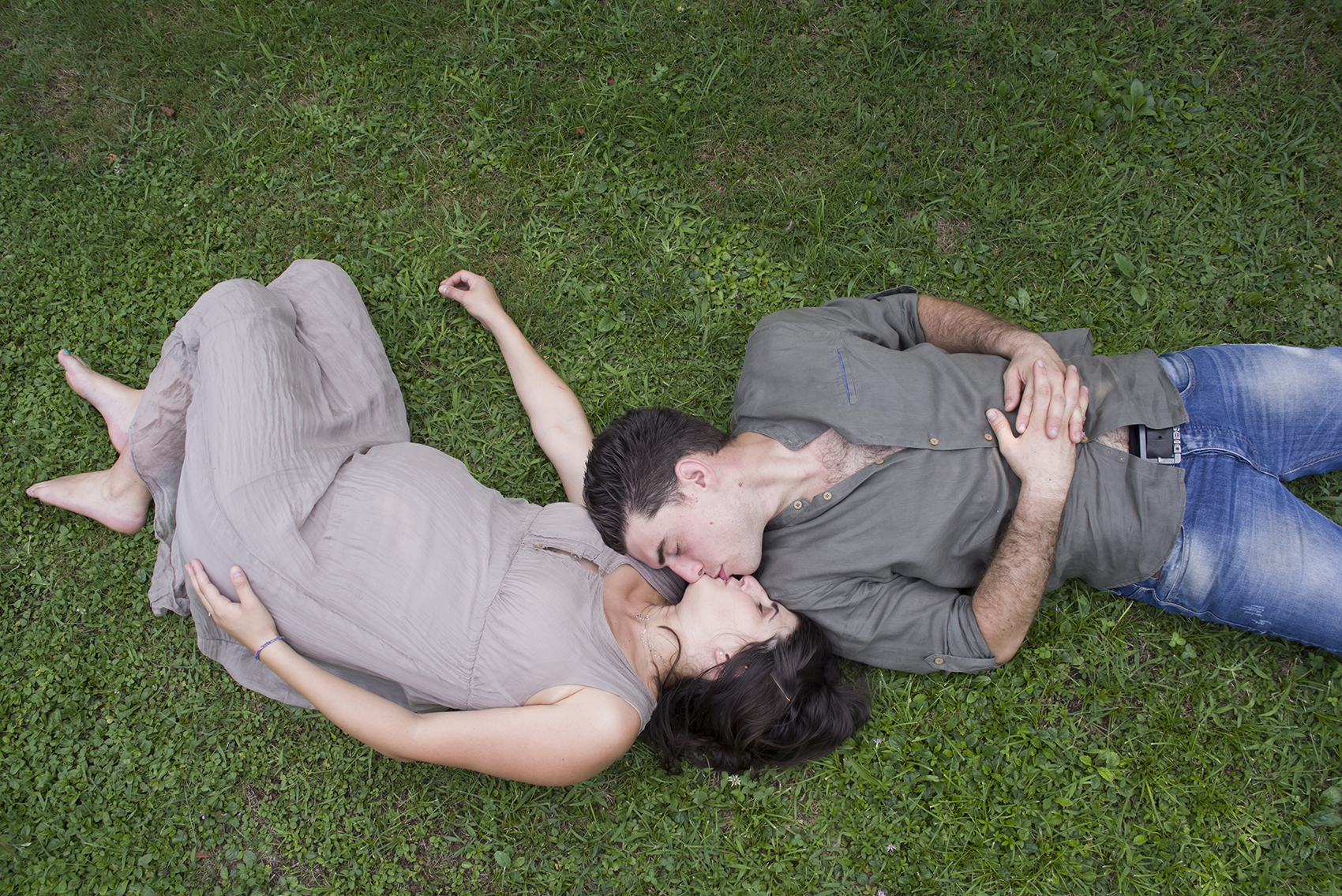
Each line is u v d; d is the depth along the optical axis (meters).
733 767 2.60
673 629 2.49
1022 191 3.25
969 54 3.31
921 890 2.72
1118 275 3.18
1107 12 3.30
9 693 2.87
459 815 2.84
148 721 2.88
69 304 3.18
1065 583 2.91
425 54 3.36
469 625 2.39
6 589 2.97
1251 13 3.26
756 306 3.21
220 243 3.25
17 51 3.37
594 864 2.79
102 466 3.06
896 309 2.74
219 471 2.41
